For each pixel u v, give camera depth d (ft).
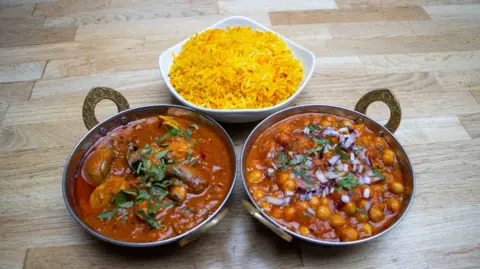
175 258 1.04
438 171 1.27
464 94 1.53
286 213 0.98
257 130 1.15
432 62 1.66
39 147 1.31
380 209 1.01
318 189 1.02
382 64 1.64
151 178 1.03
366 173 1.06
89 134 1.12
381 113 1.44
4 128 1.37
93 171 1.04
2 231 1.10
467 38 1.80
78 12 1.88
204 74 1.26
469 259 1.07
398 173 1.10
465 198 1.20
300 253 1.06
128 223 0.98
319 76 1.57
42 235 1.09
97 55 1.65
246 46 1.35
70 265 1.03
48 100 1.47
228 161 1.12
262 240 1.08
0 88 1.51
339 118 1.23
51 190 1.20
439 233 1.12
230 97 1.25
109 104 1.45
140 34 1.76
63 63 1.61
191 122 1.22
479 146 1.35
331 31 1.80
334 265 1.04
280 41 1.45
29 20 1.83
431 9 1.96
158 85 1.52
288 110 1.20
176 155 1.09
